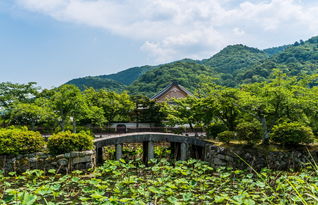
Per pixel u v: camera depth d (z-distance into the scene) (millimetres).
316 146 11336
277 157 10578
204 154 13383
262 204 5391
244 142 12570
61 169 9688
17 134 9781
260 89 12258
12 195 5129
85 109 16344
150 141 13383
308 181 7086
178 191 6621
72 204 5844
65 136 10180
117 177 8477
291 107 11727
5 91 21188
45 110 16172
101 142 12102
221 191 6887
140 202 5133
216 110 14148
